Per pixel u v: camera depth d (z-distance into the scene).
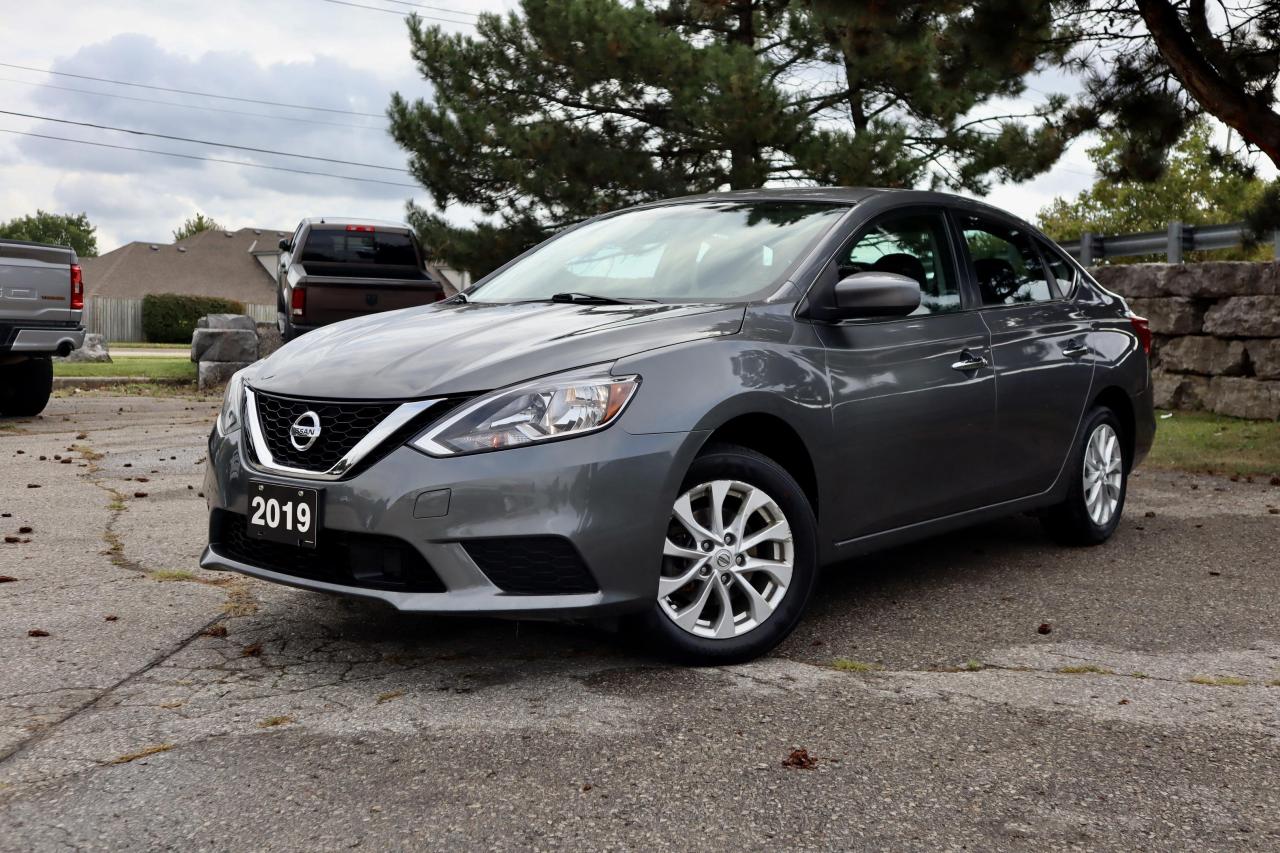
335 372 3.27
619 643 3.53
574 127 18.11
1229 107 7.64
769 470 3.39
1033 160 9.98
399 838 2.21
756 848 2.18
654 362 3.19
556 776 2.50
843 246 3.92
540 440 2.98
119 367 17.52
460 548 2.96
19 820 2.28
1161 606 4.11
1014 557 4.93
